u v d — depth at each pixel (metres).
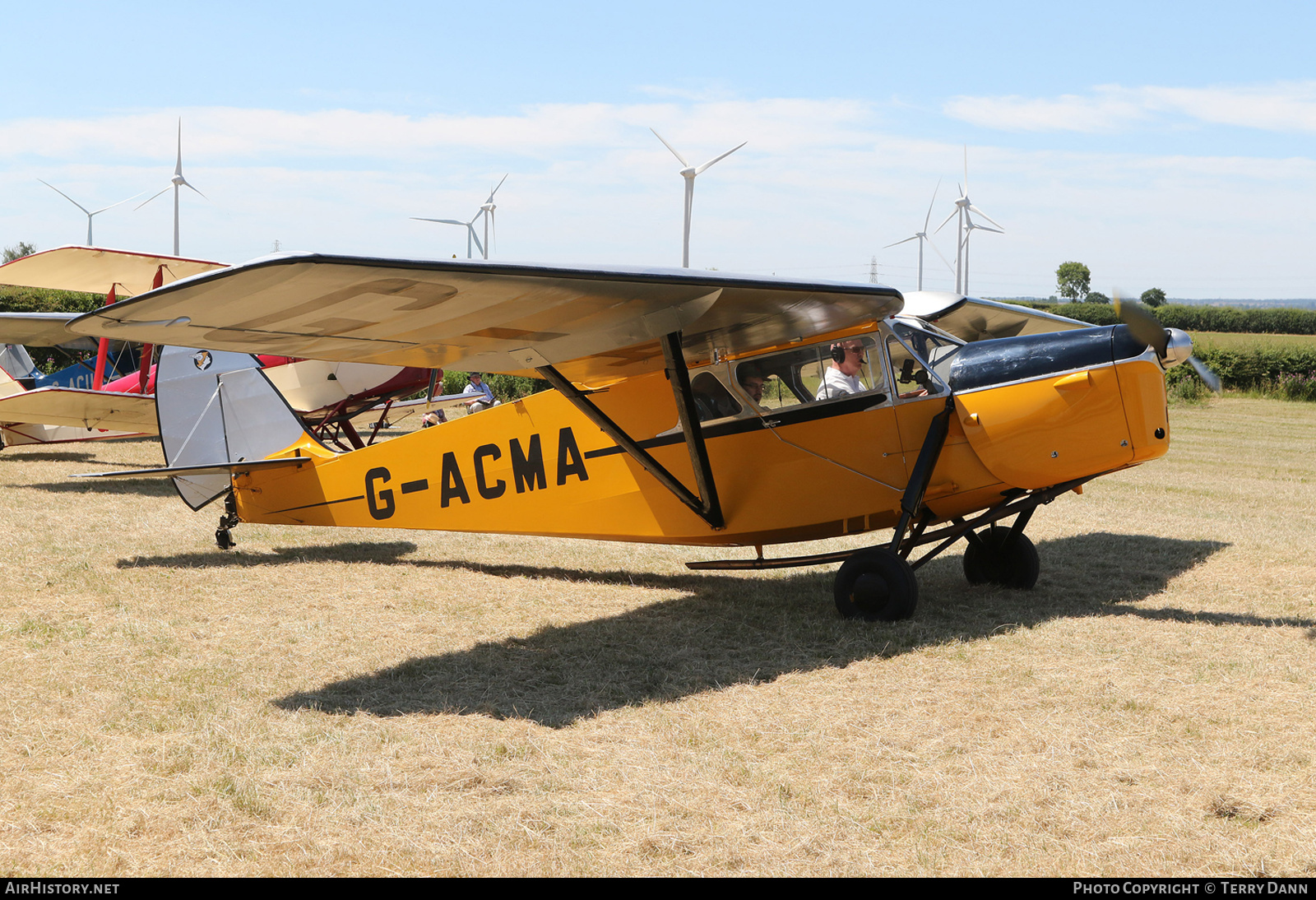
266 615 5.88
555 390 6.73
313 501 7.80
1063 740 3.69
